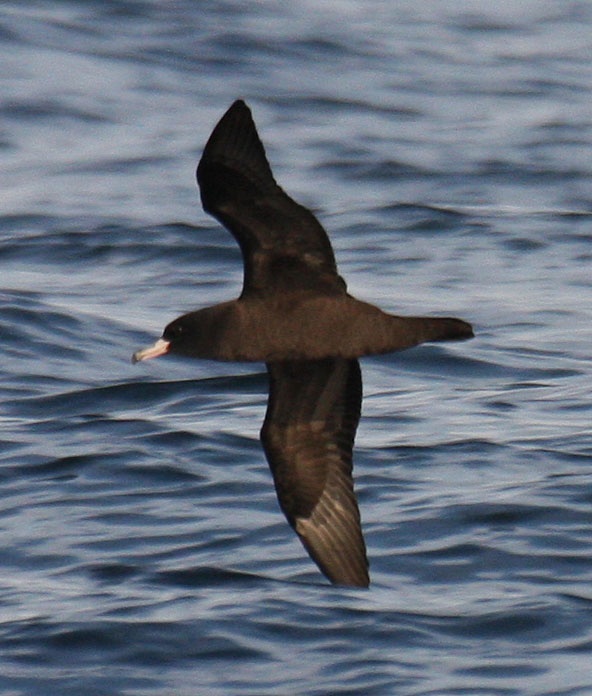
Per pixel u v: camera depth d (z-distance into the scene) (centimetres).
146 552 1327
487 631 1184
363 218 2588
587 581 1260
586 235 2519
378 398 1756
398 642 1172
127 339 1964
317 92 3484
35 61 3525
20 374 1830
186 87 3475
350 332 980
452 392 1780
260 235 980
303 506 1049
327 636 1176
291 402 1048
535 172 2931
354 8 4197
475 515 1370
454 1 4362
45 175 2862
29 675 1137
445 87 3578
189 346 996
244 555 1318
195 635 1179
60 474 1495
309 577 1272
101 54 3616
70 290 2192
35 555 1332
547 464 1504
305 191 2791
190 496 1438
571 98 3525
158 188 2783
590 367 1867
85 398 1753
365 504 1413
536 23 4191
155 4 3981
